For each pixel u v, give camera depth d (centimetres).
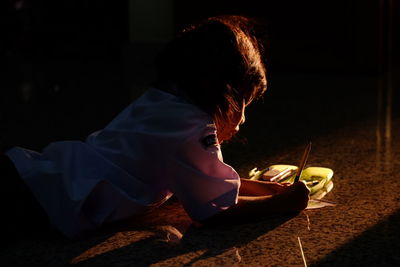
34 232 195
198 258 173
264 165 276
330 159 284
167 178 185
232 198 183
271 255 173
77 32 905
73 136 361
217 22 186
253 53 186
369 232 188
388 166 268
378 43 626
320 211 208
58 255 178
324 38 652
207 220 187
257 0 678
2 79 649
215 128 183
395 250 174
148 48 727
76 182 183
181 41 186
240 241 184
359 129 357
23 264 173
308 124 379
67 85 594
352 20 632
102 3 880
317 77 633
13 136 362
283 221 200
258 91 191
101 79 633
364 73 636
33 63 812
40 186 188
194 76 182
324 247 178
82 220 183
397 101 463
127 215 188
